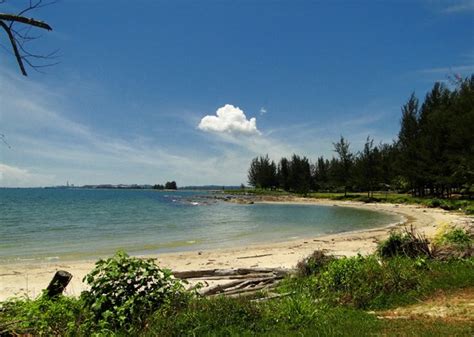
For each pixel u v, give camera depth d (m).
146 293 6.67
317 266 10.59
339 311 7.36
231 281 11.55
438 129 55.16
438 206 48.88
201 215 45.88
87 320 6.19
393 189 80.88
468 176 45.28
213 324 6.32
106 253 19.44
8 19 3.54
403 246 10.84
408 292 8.20
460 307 7.22
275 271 11.97
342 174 79.31
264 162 132.25
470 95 45.62
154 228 31.66
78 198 101.31
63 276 7.57
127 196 120.50
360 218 39.56
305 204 71.12
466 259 10.31
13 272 14.50
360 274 8.77
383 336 5.83
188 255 17.83
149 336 5.85
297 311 6.91
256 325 6.48
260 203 75.81
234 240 24.06
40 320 6.09
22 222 36.53
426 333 5.87
